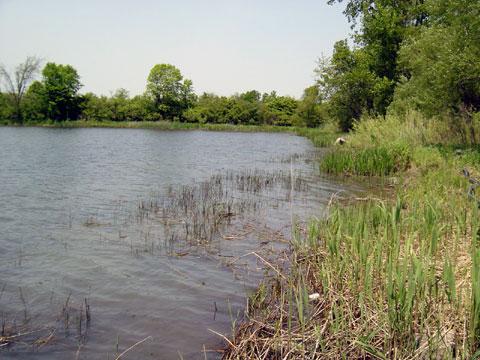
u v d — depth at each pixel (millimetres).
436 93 18062
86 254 7848
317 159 24203
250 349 4648
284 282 6387
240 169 20766
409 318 4277
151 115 93812
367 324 4605
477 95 17719
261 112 95750
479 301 4031
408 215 7805
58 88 83438
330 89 46156
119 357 4590
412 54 20656
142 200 12734
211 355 4645
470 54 16141
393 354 4289
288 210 11555
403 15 37438
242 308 5727
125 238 8859
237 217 10742
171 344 4859
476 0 16219
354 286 5281
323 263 6246
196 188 14891
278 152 31000
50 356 4586
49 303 5840
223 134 63875
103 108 89250
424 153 17172
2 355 4574
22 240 8672
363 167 17906
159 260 7562
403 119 24828
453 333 4301
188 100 98688
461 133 19750
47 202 12344
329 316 4777
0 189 14250
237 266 7293
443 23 18906
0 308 5672
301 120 81812
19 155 25469
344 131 48156
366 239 5918
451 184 11031
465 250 6340
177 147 35344
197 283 6562
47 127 77062
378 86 38000
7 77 80250
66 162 22344
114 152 28969
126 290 6289
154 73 93375
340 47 44250
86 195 13477
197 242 8562
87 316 5457
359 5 38156
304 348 4414
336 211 8008
